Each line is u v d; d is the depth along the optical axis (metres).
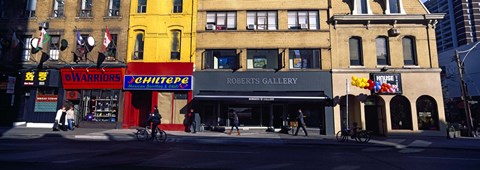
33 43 19.31
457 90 33.81
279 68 20.02
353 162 9.04
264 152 11.06
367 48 19.83
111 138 15.32
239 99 18.69
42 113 20.53
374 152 11.77
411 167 8.31
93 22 21.30
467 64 32.88
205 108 20.52
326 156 10.32
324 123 19.31
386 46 20.06
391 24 20.02
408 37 20.09
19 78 21.03
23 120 20.66
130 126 20.42
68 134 16.19
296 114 20.03
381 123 19.73
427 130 18.75
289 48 20.33
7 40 21.36
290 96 18.48
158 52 20.70
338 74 19.62
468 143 15.13
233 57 20.69
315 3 20.69
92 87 20.45
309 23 20.70
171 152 10.53
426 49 19.59
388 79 19.19
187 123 19.91
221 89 20.09
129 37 20.89
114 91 20.44
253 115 20.33
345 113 19.69
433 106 19.09
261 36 20.53
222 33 20.73
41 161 8.23
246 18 21.02
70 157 9.03
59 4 21.95
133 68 20.39
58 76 20.72
